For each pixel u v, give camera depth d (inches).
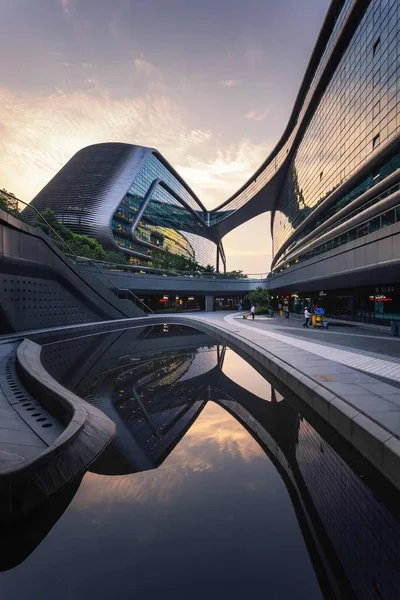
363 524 139.3
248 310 2551.7
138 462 193.8
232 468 188.7
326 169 1729.8
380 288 951.6
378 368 361.1
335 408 242.8
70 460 177.0
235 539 127.6
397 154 1067.3
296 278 1413.6
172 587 104.4
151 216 4037.9
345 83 1459.2
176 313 2064.5
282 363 403.2
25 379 337.7
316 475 180.9
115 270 1595.7
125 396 340.2
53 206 3294.8
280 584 106.3
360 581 107.7
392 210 678.5
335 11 1541.6
